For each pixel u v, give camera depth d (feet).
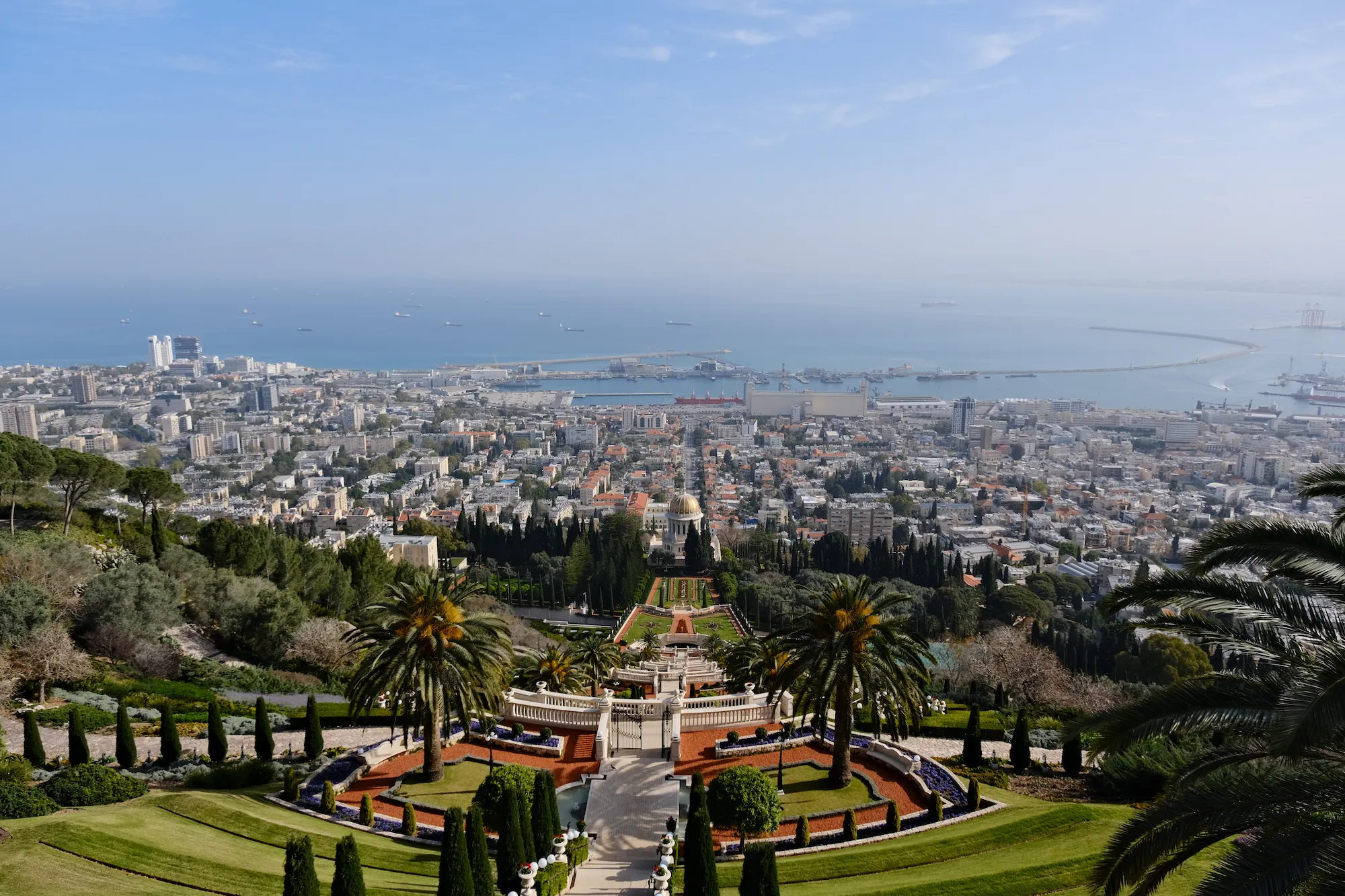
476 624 146.41
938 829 126.82
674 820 124.06
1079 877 107.65
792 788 141.79
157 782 145.28
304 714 190.19
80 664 192.65
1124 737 70.54
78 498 310.45
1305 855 58.80
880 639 139.03
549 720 166.71
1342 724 58.39
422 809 132.87
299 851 85.51
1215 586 74.59
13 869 96.02
